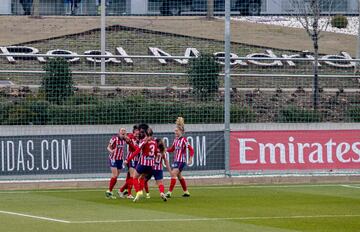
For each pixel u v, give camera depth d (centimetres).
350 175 7406
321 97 8644
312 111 8244
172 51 12525
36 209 5206
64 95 7681
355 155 7462
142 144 5697
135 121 7575
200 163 7094
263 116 8188
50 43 12731
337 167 7400
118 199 5875
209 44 12825
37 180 6769
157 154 5738
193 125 7281
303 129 7400
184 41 12888
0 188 6650
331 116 8344
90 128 6938
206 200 5822
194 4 13850
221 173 7150
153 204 5553
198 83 8031
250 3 14100
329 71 11475
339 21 14075
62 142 6850
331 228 4412
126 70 11400
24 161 6756
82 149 6894
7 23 13612
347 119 8362
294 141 7312
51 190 6581
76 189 6669
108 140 6981
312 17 12344
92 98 7669
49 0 14088
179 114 7612
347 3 14175
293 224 4562
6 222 4538
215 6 13875
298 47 13150
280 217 4866
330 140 7406
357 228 4422
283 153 7281
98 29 13188
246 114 7975
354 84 10162
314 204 5581
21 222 4538
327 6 13975
